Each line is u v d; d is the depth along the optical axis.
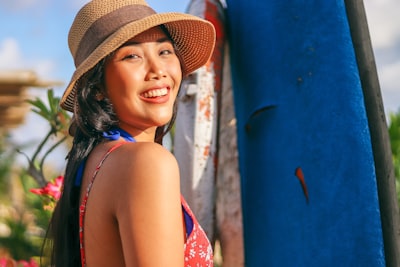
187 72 2.18
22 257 5.54
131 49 1.75
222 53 3.28
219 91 3.20
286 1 2.85
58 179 3.31
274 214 2.93
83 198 1.66
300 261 2.74
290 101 2.82
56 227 1.79
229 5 3.43
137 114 1.77
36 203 4.36
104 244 1.58
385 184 2.39
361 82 2.48
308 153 2.68
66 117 3.32
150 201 1.48
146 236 1.47
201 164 3.06
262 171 3.04
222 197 3.32
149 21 1.72
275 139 2.93
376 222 2.37
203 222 3.04
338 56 2.56
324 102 2.61
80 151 1.74
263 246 3.04
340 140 2.51
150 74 1.76
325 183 2.58
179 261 1.51
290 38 2.82
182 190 3.07
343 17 2.56
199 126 3.08
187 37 2.04
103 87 1.78
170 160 1.54
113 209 1.54
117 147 1.62
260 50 3.06
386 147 2.42
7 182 10.80
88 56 1.80
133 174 1.50
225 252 3.29
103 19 1.80
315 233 2.63
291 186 2.80
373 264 2.36
